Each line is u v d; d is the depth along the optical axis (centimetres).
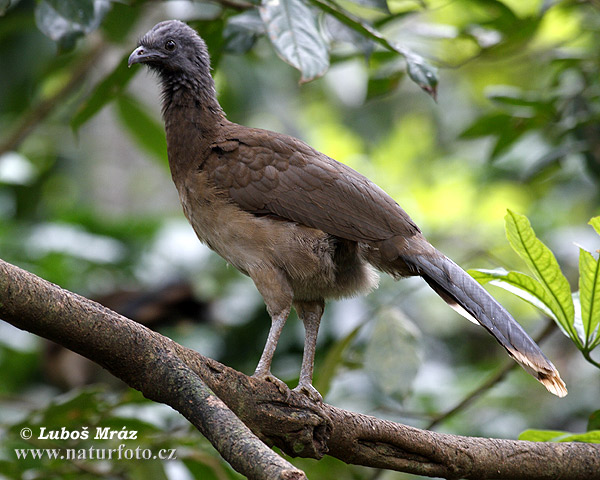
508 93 1109
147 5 1151
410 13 1023
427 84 758
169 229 1468
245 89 1584
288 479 487
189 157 838
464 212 1669
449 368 1395
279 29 720
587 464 682
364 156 1877
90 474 920
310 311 832
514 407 1353
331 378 929
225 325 1259
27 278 544
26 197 1525
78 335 555
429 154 1980
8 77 1387
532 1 1337
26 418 839
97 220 1477
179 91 861
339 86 1903
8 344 1255
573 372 1434
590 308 659
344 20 777
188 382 563
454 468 659
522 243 665
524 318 1548
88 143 1842
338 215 784
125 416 870
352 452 645
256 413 612
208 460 907
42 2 852
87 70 1421
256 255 788
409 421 1220
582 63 1145
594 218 636
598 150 1129
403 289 1285
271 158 807
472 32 1096
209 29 965
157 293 1277
